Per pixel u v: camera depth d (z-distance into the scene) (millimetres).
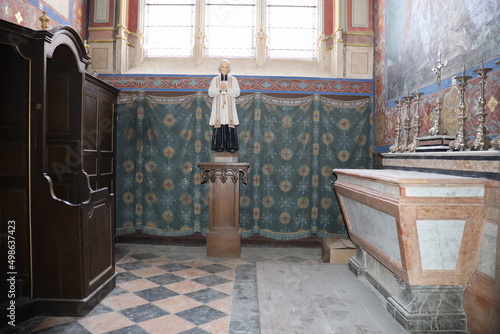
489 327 2414
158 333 2867
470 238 2568
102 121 5172
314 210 5941
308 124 6004
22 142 3227
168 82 6016
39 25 4559
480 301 2512
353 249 4742
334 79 6008
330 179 5969
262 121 6012
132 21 6359
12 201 3223
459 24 3391
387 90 5367
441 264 2629
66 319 3094
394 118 5074
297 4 6605
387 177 2682
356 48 6051
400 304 2883
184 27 6598
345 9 6059
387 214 2758
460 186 2514
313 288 3670
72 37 3504
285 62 6445
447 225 2557
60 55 3713
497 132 2834
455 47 3463
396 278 3002
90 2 6086
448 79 3582
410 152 3793
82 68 3770
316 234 5988
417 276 2652
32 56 3092
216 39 6566
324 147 5996
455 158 2936
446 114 3607
